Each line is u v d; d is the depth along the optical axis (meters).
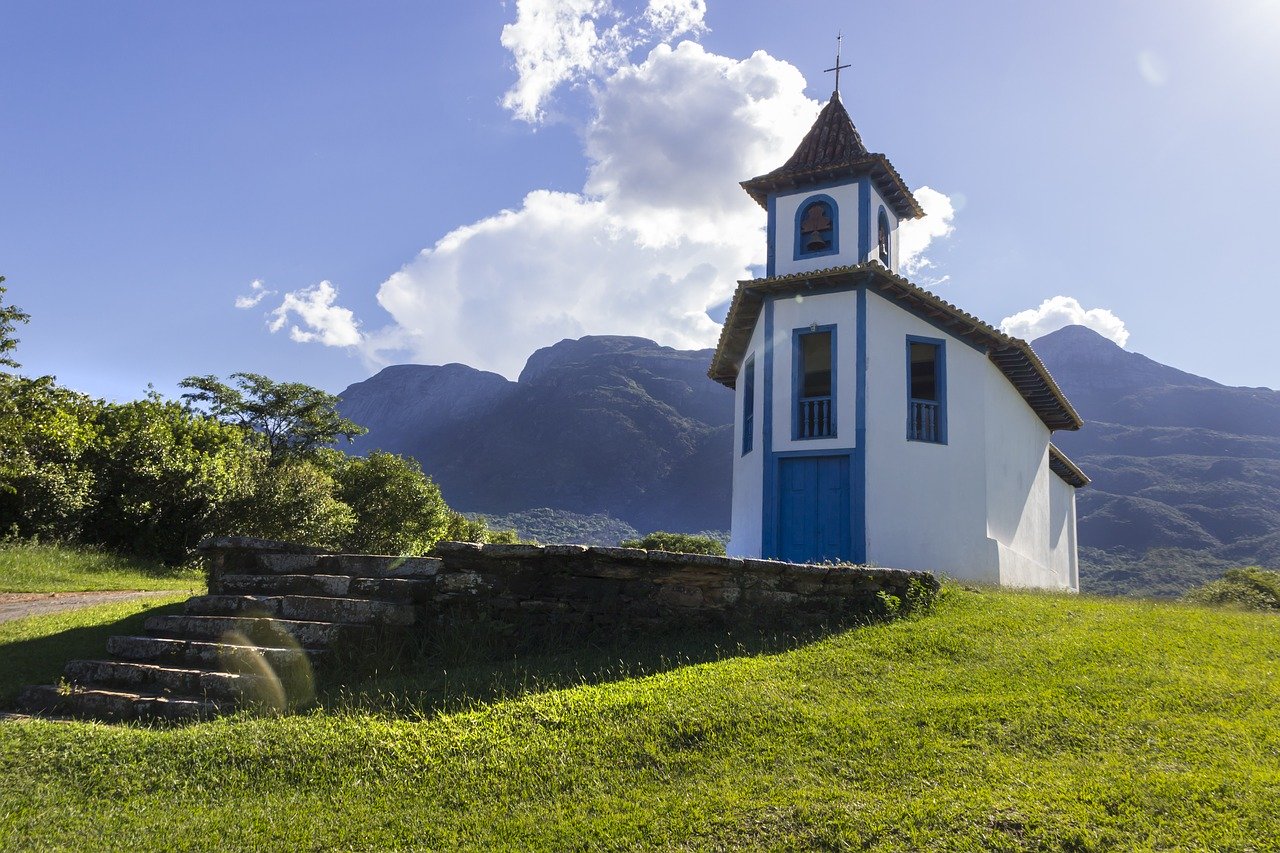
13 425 18.36
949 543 15.02
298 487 23.25
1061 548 23.52
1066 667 6.77
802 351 15.91
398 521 32.75
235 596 8.09
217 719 5.98
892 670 6.73
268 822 4.60
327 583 8.05
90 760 5.30
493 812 4.67
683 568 8.09
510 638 7.59
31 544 17.39
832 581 8.66
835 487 14.93
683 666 6.84
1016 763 4.96
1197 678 6.48
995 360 16.97
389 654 7.12
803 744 5.31
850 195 16.80
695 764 5.13
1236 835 4.02
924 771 4.88
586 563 7.93
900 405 15.17
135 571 16.95
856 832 4.21
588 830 4.41
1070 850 3.99
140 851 4.32
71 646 7.92
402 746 5.36
